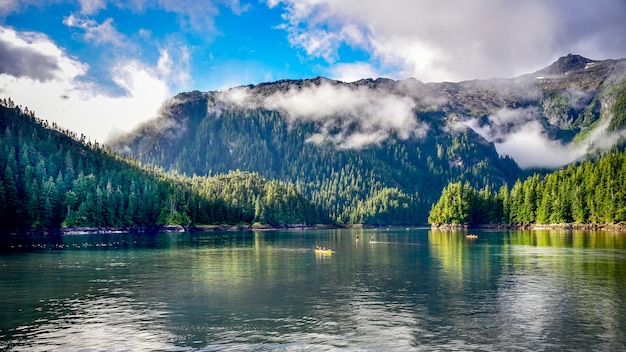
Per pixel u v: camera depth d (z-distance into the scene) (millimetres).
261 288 63188
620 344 38781
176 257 103688
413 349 37719
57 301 55281
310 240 172125
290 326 44188
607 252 108000
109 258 101125
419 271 78812
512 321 45625
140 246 135875
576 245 129000
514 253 107938
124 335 41625
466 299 55500
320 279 70688
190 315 48406
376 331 42500
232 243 152375
